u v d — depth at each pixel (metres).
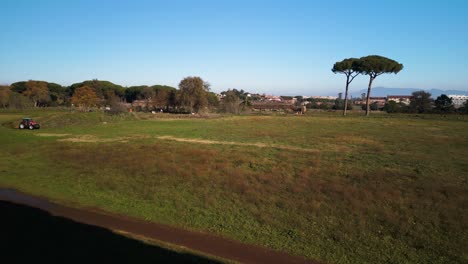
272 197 15.20
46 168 20.83
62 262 8.48
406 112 94.19
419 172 19.27
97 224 12.30
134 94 132.38
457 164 21.77
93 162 21.83
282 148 28.83
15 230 10.85
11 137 33.97
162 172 19.22
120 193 16.14
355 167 20.59
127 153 24.53
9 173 19.73
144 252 9.53
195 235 11.72
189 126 51.97
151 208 14.22
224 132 42.78
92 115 59.16
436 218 12.70
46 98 101.75
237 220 13.04
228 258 10.03
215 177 18.16
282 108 119.56
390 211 13.38
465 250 10.67
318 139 35.56
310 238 11.58
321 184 16.64
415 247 10.98
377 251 10.73
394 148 29.23
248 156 23.88
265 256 10.32
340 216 13.16
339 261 10.16
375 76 82.06
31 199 15.21
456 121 62.41
